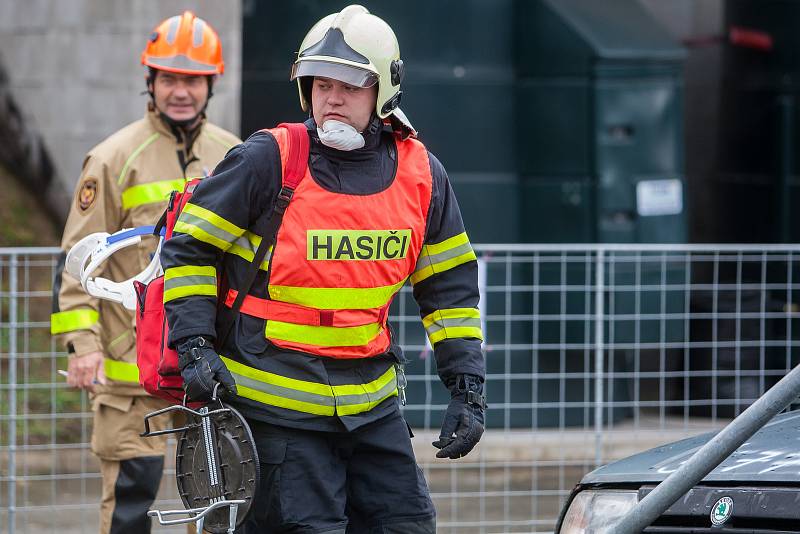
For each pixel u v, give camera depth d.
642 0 35.06
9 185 30.41
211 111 28.00
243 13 29.30
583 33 28.48
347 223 11.35
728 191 34.97
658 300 29.38
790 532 9.88
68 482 24.30
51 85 29.88
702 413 31.22
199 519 10.88
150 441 16.31
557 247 21.02
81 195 16.22
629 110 28.81
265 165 11.23
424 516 11.94
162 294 11.96
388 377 11.95
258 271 11.39
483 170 29.30
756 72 34.62
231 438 11.02
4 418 21.20
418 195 11.81
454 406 12.12
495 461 26.81
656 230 29.08
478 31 29.22
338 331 11.43
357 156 11.50
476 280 12.43
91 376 15.95
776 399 9.27
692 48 35.19
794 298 32.91
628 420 30.03
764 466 10.55
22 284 29.69
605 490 11.55
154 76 16.44
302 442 11.38
